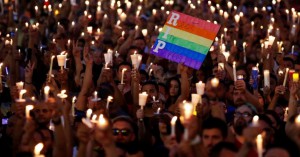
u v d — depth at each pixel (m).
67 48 21.34
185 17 17.92
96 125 11.05
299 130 11.01
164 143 12.73
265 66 19.58
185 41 17.81
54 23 26.08
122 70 17.00
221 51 19.95
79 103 15.54
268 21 26.50
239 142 12.40
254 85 16.62
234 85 15.39
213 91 13.38
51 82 15.79
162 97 16.75
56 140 11.84
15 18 29.22
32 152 11.78
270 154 10.45
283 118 15.30
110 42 23.20
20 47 20.89
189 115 9.42
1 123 14.71
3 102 16.56
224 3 32.41
